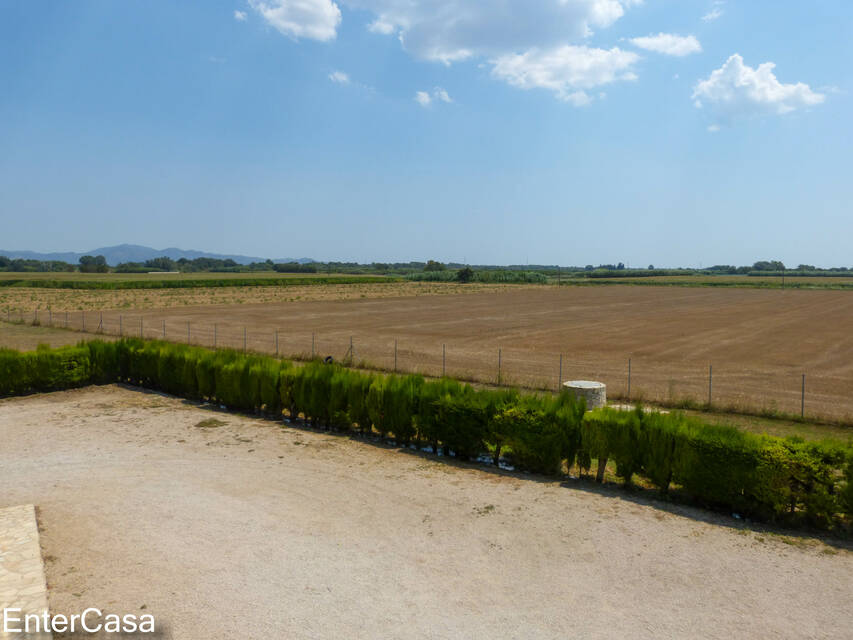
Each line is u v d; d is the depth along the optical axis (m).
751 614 6.87
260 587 7.36
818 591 7.42
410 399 13.62
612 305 73.69
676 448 10.47
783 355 31.59
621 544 8.73
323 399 15.15
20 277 145.50
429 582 7.53
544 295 98.25
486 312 60.91
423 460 12.82
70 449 13.21
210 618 6.64
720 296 98.69
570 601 7.12
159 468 11.93
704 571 7.92
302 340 36.16
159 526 9.17
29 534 8.66
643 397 19.95
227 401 17.39
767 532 9.31
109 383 21.28
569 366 27.39
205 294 86.75
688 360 29.69
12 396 19.05
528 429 11.84
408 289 113.12
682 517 9.84
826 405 19.52
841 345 35.78
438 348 33.28
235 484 11.07
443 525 9.33
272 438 14.31
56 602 6.94
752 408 18.11
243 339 36.06
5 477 11.37
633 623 6.66
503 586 7.45
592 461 12.99
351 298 83.25
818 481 9.30
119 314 53.59
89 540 8.66
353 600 7.07
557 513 9.89
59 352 19.97
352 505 10.12
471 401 12.74
